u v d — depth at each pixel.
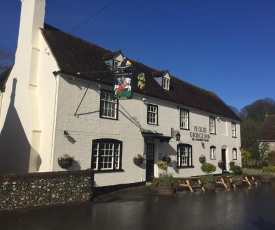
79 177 11.12
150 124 17.42
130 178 15.59
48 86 13.09
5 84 16.14
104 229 7.55
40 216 8.60
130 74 12.42
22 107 13.81
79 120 13.27
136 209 10.23
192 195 14.05
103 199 12.18
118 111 15.33
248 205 11.83
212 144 23.80
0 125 15.68
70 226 7.71
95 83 14.17
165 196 13.39
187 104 20.67
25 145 13.08
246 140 40.97
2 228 7.29
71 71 12.99
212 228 8.00
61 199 10.45
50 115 12.62
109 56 16.09
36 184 9.83
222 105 28.17
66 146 12.62
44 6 14.76
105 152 14.48
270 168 26.17
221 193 15.20
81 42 16.44
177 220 8.79
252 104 60.94
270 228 8.28
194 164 21.16
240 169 21.50
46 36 14.04
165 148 18.61
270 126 38.84
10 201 9.17
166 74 20.14
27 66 13.90
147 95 17.19
